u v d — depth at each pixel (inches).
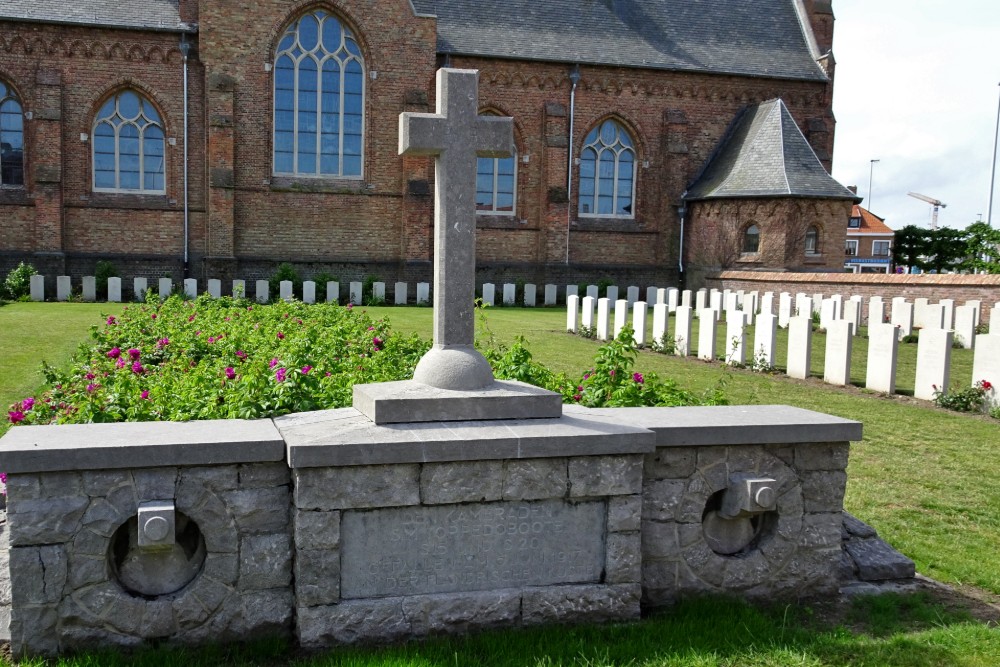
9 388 448.5
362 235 1309.1
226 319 536.7
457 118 206.4
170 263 1250.6
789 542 219.0
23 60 1189.1
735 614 204.7
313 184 1286.9
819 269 1338.6
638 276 1459.2
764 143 1384.1
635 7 1531.7
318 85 1279.5
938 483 328.8
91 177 1229.1
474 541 192.1
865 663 183.3
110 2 1232.8
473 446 186.4
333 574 183.2
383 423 192.9
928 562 248.1
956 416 470.9
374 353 388.2
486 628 192.1
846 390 553.3
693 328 938.1
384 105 1294.3
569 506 197.5
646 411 226.7
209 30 1219.9
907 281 1041.5
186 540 187.0
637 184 1467.8
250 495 183.6
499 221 1405.0
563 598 196.4
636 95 1443.2
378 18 1277.1
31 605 174.1
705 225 1406.3
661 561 210.4
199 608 182.9
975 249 1670.8
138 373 324.2
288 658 180.4
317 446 177.6
